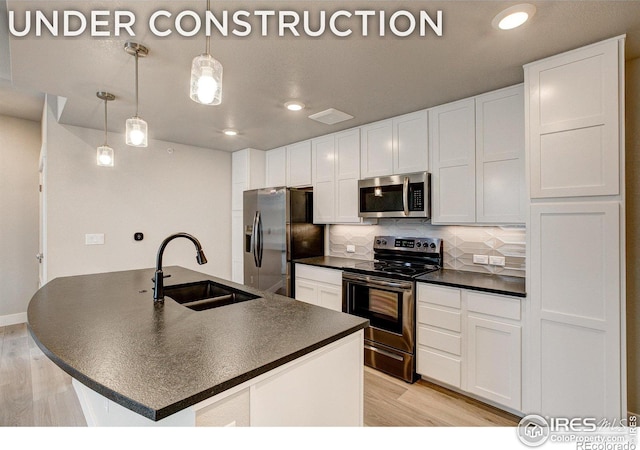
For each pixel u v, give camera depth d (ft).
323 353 4.34
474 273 9.01
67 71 6.79
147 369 3.28
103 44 5.78
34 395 8.04
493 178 7.96
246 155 14.25
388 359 9.04
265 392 3.58
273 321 4.82
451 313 7.88
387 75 7.11
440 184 8.95
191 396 2.82
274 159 14.21
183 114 9.66
